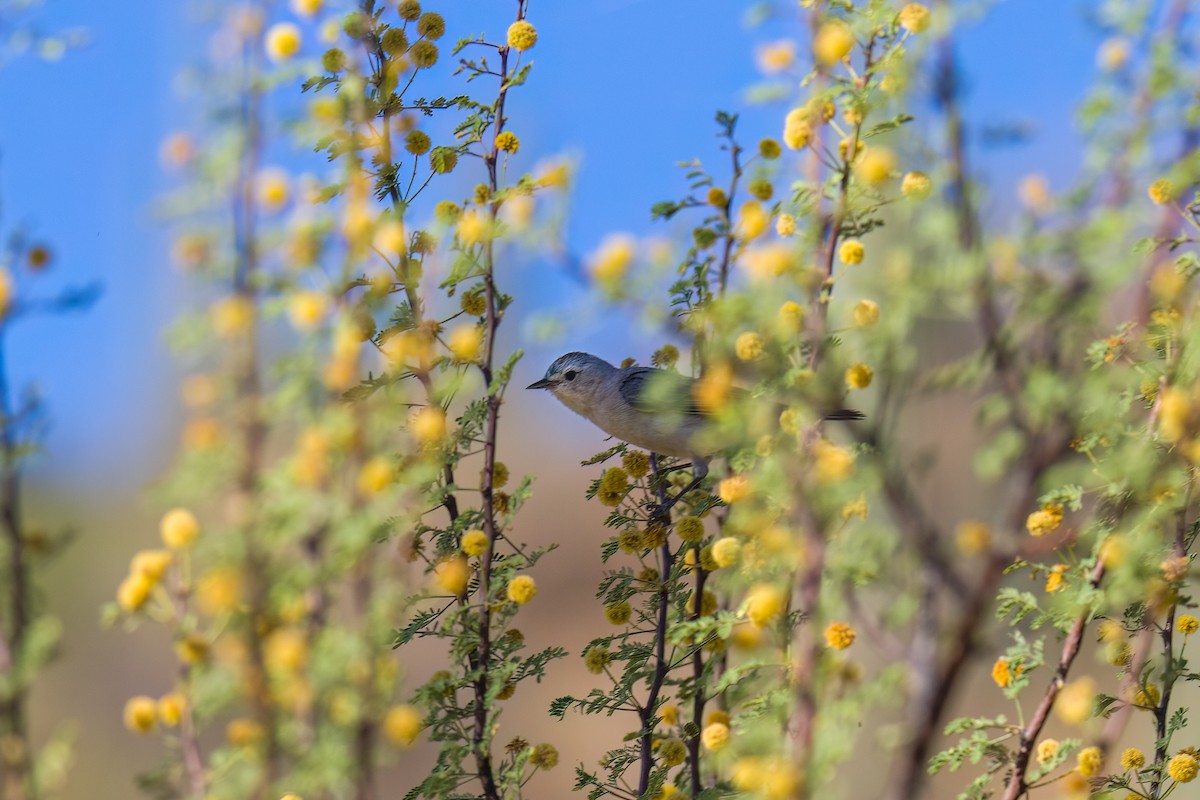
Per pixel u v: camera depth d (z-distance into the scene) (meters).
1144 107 7.64
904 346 7.19
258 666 6.13
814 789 6.15
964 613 7.91
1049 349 7.72
